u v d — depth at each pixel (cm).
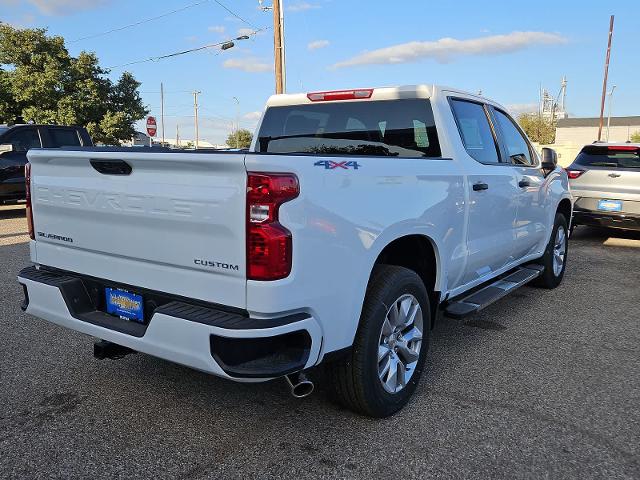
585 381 385
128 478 269
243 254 246
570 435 311
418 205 336
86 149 320
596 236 1059
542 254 598
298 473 274
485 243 441
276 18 1988
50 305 326
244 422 324
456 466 280
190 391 365
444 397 358
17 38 2850
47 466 279
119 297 306
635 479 270
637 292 633
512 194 481
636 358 429
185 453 291
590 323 517
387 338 326
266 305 245
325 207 264
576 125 8606
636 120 8356
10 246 869
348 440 304
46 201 335
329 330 274
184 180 263
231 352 249
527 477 271
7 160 1195
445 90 420
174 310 263
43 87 2809
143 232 283
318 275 263
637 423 326
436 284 375
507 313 548
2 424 320
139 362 413
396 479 270
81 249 321
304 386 276
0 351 430
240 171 245
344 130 449
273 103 489
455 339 471
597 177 912
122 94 3191
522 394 363
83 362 411
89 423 322
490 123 476
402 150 422
